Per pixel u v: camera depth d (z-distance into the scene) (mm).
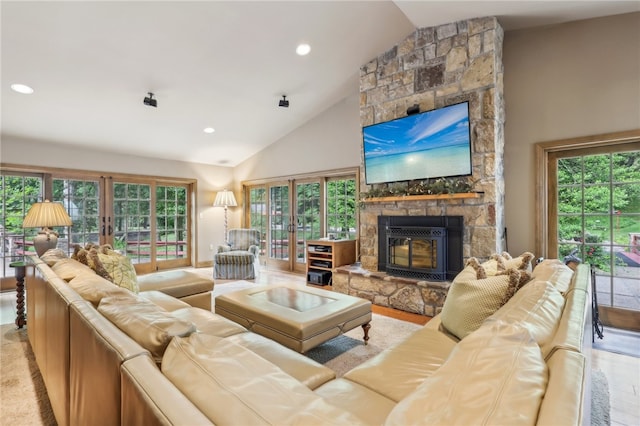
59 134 4660
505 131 3596
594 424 1730
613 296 3125
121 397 764
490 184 3303
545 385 642
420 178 3740
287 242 6254
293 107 5090
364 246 4363
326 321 2289
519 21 3326
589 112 3141
